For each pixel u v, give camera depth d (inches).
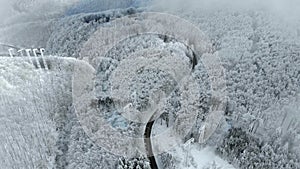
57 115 2310.5
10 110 2224.4
